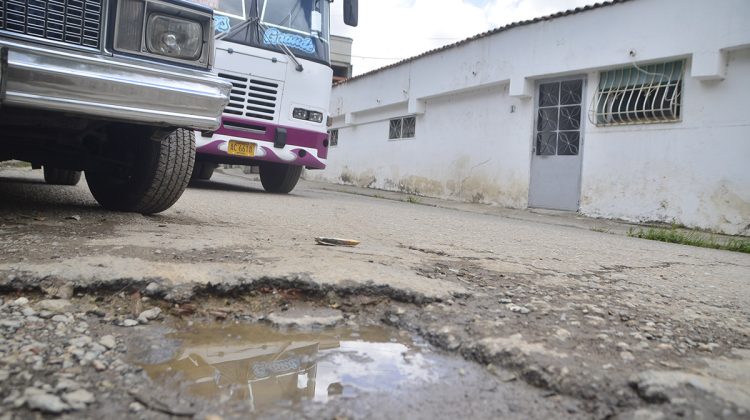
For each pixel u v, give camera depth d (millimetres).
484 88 10531
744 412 1163
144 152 3213
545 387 1303
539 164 9344
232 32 6180
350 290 1924
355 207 6270
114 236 2527
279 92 6492
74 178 5488
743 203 6809
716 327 1820
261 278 1898
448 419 1129
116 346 1429
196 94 2697
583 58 8391
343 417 1120
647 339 1642
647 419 1143
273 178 7762
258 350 1486
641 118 7832
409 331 1685
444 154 11695
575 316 1827
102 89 2451
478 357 1471
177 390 1214
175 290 1759
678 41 7238
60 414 1071
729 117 6930
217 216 3965
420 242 3475
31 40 2340
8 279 1698
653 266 3252
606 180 8258
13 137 3025
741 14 6652
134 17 2578
